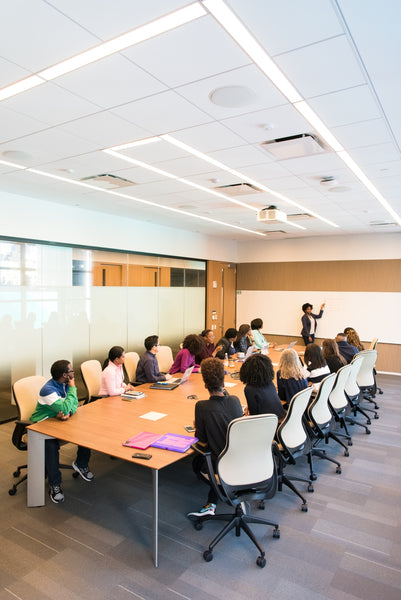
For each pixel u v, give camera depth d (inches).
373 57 79.7
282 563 101.2
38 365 224.8
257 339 286.5
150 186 189.6
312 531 115.6
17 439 133.0
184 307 346.9
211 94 96.5
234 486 101.3
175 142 130.6
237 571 98.0
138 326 296.7
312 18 67.4
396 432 199.3
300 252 383.6
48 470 129.3
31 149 137.7
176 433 120.6
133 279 291.0
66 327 241.0
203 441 108.7
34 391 144.1
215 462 105.6
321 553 105.4
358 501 133.0
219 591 91.1
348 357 230.4
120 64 82.8
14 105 103.0
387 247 343.3
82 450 142.6
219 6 64.6
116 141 129.7
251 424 97.4
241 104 102.0
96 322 261.4
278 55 79.3
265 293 404.2
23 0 63.1
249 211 252.8
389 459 167.0
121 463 160.9
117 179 177.0
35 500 126.3
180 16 67.4
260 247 405.7
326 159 147.6
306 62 81.8
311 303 378.3
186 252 342.0
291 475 150.7
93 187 191.8
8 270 208.1
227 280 406.3
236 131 121.0
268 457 105.8
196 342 207.2
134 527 116.1
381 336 346.6
